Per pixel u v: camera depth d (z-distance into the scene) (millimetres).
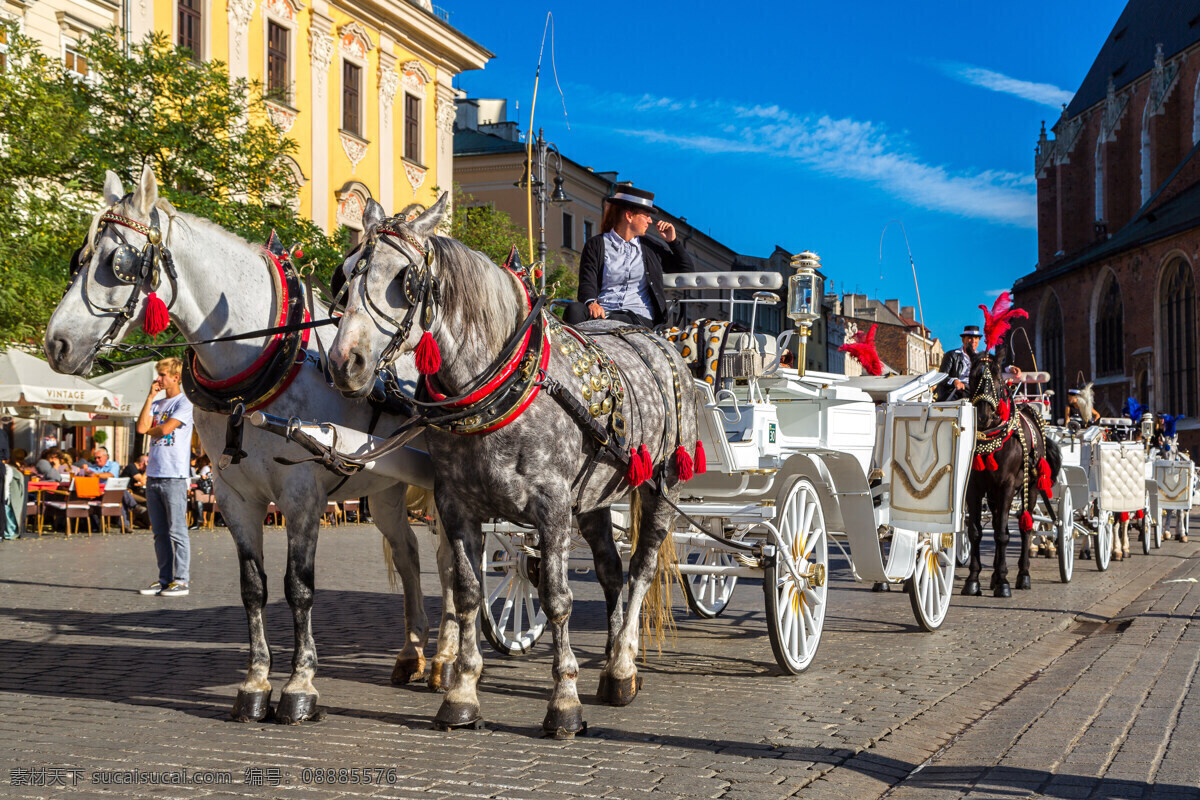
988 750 4965
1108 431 17578
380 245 4812
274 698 6117
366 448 5527
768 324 43250
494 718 5695
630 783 4484
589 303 7133
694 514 7004
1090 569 14633
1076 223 68000
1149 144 61531
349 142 32125
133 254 5227
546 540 5250
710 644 8102
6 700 5926
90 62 20953
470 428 5078
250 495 5656
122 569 13531
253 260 5676
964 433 8453
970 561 11508
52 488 19453
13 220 16594
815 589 7234
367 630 8742
